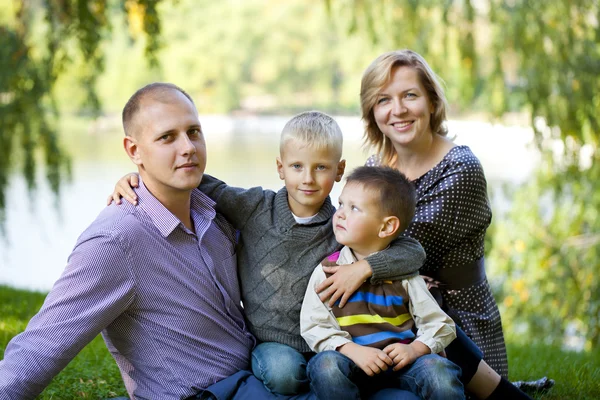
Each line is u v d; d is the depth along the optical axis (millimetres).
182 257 2586
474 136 12070
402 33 7910
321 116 2750
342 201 2668
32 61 6820
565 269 8438
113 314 2479
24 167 7133
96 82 7164
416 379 2434
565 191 8047
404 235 2955
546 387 3520
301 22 33562
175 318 2553
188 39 33156
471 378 2846
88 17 6555
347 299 2562
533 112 7547
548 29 7543
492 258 8750
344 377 2396
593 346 8172
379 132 3373
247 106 34062
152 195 2590
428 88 3174
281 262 2691
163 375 2561
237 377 2580
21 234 15430
